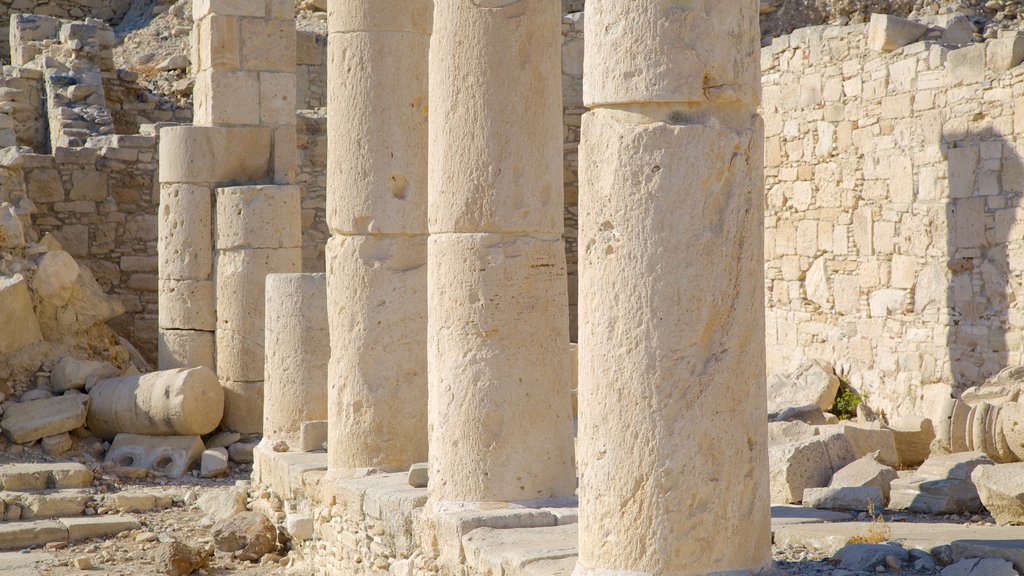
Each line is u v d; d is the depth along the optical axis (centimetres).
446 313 869
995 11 1795
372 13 1028
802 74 1566
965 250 1319
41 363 1595
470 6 855
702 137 600
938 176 1352
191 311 1620
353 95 1034
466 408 860
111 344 1723
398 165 1032
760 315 618
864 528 820
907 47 1399
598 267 619
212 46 1636
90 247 1898
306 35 2292
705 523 602
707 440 602
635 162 606
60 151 1883
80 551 1203
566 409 892
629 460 607
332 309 1063
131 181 1917
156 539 1226
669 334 602
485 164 855
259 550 1183
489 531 812
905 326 1402
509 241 862
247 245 1588
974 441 1033
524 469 865
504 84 854
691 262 601
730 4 607
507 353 861
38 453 1488
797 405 1434
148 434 1530
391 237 1041
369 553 968
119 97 2220
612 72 611
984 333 1295
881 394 1438
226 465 1500
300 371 1306
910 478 975
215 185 1634
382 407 1041
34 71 2109
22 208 1719
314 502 1106
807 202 1564
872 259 1455
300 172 2019
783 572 630
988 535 766
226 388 1588
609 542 615
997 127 1278
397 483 988
